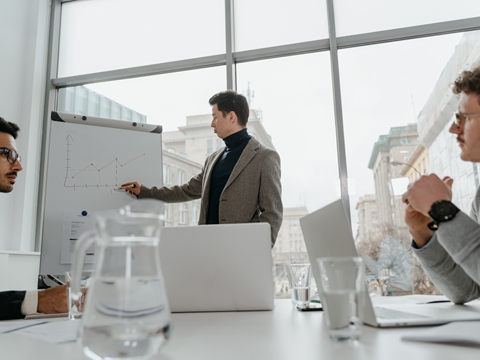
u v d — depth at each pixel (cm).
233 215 191
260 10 315
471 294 97
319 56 301
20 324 86
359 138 279
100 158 228
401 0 288
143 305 44
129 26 341
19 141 316
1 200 295
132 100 331
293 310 100
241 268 101
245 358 50
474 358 47
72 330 75
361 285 57
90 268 181
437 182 83
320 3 305
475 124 142
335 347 55
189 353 54
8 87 309
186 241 103
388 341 57
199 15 327
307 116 293
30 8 338
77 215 212
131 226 46
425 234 99
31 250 311
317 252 79
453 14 277
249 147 200
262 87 305
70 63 347
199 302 101
